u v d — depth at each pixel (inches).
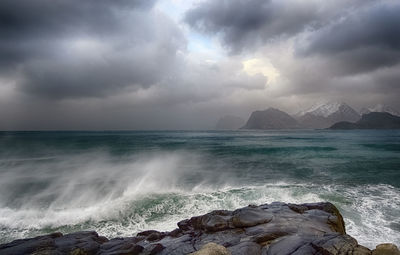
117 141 2516.0
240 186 650.2
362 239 331.9
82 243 262.5
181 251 240.2
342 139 3043.8
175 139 3053.6
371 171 856.3
